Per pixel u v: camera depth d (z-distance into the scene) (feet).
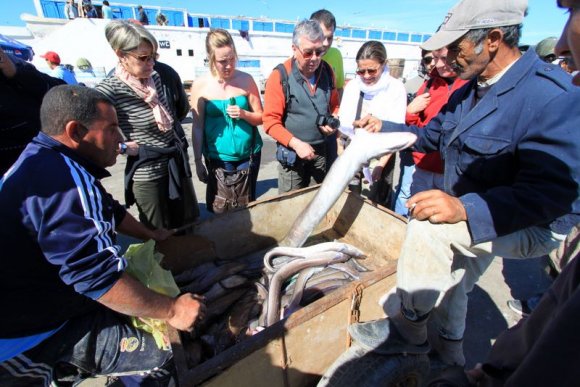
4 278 4.00
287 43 57.93
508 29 4.18
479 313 8.92
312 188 10.02
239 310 7.29
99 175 4.72
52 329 4.55
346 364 5.20
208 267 7.88
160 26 45.93
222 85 9.62
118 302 4.28
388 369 4.94
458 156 5.27
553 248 4.82
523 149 4.08
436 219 3.95
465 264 5.94
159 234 7.19
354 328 5.24
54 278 4.39
